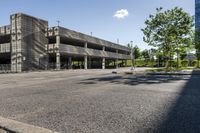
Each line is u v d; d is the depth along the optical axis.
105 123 4.36
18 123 4.23
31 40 42.16
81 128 4.06
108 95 8.21
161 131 3.83
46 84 13.52
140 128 4.02
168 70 32.25
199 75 21.61
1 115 5.18
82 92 9.22
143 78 17.98
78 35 48.91
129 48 83.31
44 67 44.56
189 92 8.96
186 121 4.44
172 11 31.58
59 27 43.16
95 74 26.75
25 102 6.89
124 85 12.18
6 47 43.41
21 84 13.98
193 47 36.88
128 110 5.53
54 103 6.64
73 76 22.78
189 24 31.81
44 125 4.30
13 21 41.56
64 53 46.94
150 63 77.50
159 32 32.25
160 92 9.01
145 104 6.31
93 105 6.23
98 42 58.03
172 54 33.88
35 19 43.28
